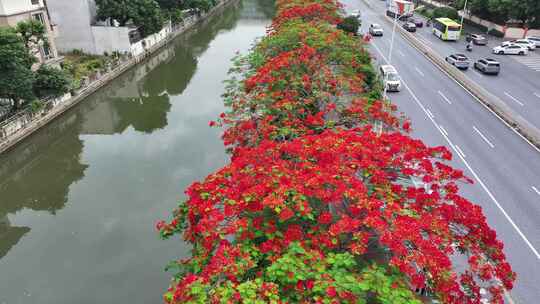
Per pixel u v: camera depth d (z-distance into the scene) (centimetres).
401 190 1026
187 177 2155
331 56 2094
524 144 2327
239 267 760
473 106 2886
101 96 3491
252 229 889
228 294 682
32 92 2641
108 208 1939
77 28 4128
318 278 723
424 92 3150
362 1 8225
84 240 1731
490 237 925
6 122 2473
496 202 1786
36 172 2367
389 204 897
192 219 989
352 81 1880
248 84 1823
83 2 4028
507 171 2038
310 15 3088
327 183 954
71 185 2172
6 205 2078
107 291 1444
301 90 1828
